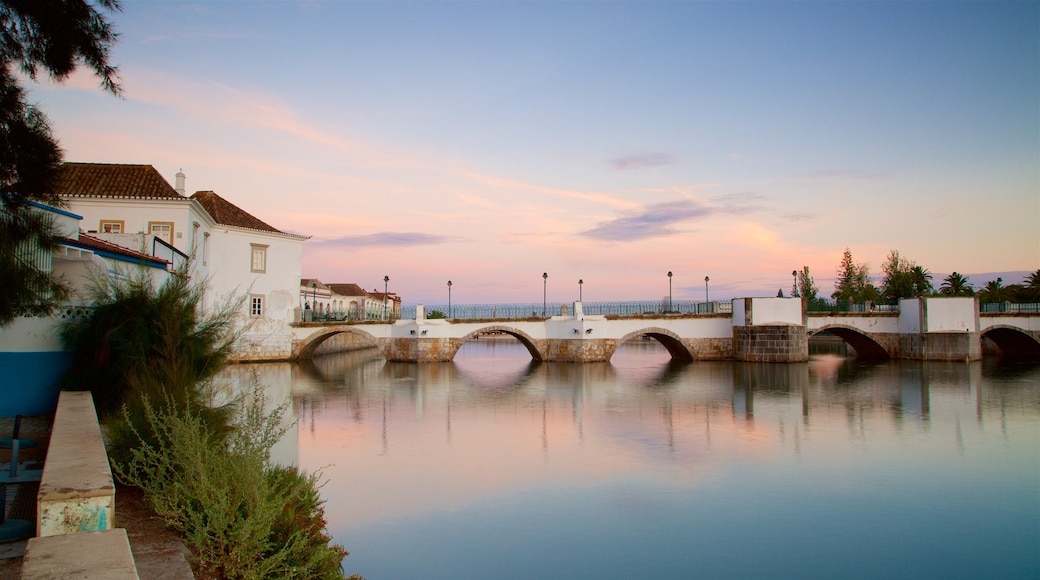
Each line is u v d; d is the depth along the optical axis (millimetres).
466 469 15938
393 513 12688
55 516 5262
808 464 16641
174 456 7332
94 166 34625
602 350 47156
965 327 48094
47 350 12891
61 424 8586
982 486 14758
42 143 9047
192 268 32438
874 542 11531
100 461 6461
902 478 15398
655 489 14477
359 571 10141
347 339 64750
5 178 8969
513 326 47781
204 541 6184
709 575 10148
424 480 14938
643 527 12141
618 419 23109
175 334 12359
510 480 15016
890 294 71188
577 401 27547
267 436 8195
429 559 10570
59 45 9602
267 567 6266
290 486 9781
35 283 9422
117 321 12328
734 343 48438
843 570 10398
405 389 31312
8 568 5422
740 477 15430
